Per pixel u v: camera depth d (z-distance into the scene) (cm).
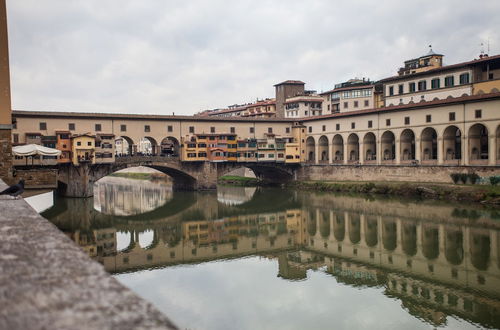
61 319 302
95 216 6606
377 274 3772
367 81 13638
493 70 8356
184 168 9519
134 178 16125
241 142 10019
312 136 10806
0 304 327
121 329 285
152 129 9406
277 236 5434
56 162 7888
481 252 4206
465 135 7469
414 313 2850
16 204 987
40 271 414
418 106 8231
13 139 7925
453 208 6288
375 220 5934
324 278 3678
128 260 4278
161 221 6375
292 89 14325
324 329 2594
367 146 9544
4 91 3008
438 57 11544
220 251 4709
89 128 8688
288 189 10069
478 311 2867
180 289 3350
